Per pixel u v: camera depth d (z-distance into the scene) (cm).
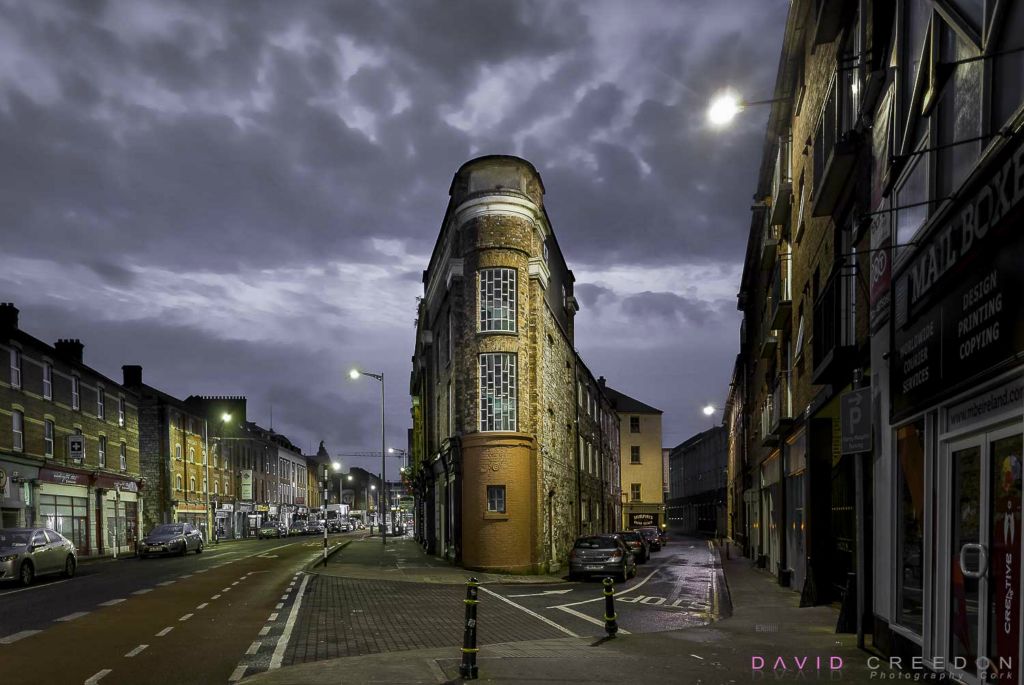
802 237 1808
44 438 3494
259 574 2464
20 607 1577
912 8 888
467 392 2630
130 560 3484
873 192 1048
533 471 2612
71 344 4056
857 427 978
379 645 1136
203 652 1069
